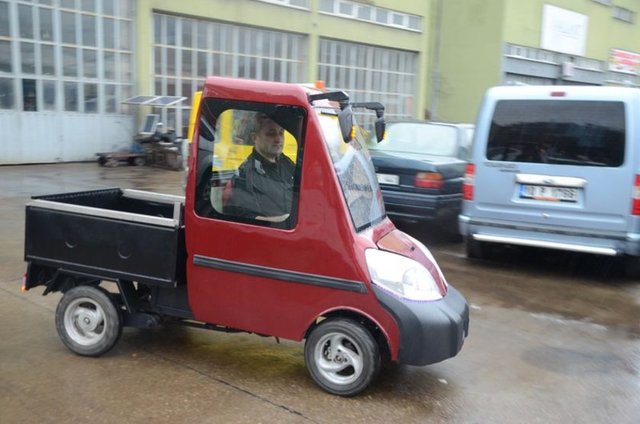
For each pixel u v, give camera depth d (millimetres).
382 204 4578
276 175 3893
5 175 13531
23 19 15258
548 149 6848
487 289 6574
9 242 7414
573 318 5750
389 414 3742
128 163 16297
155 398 3783
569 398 4098
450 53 29312
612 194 6555
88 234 4227
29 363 4203
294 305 3932
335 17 23156
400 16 26125
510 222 7074
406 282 3859
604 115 6598
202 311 4145
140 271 4137
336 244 3809
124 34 17312
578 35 33000
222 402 3771
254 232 3936
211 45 19516
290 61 22188
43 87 15883
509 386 4238
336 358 3934
